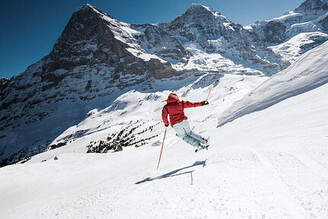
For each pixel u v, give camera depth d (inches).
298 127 183.5
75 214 160.4
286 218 74.6
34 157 2915.8
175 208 106.0
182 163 226.4
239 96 1382.9
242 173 122.3
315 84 352.5
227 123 529.7
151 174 221.6
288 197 86.0
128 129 3208.7
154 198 127.6
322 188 84.0
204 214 92.4
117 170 486.6
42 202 314.8
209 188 115.5
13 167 593.9
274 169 114.2
